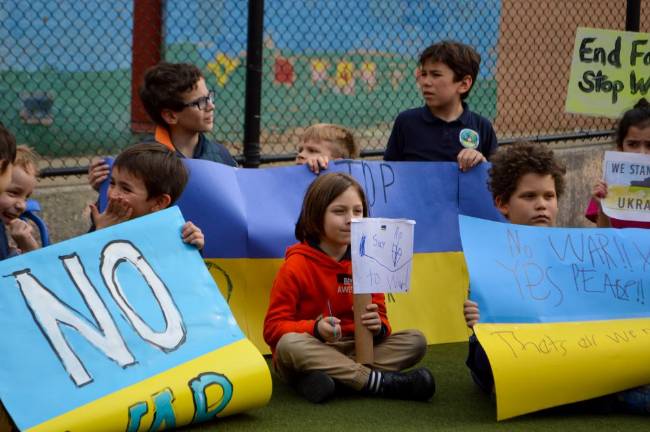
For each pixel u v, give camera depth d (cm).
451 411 835
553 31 2033
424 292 1105
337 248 923
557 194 961
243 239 1030
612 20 2027
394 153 1223
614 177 1079
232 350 772
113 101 1673
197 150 1077
